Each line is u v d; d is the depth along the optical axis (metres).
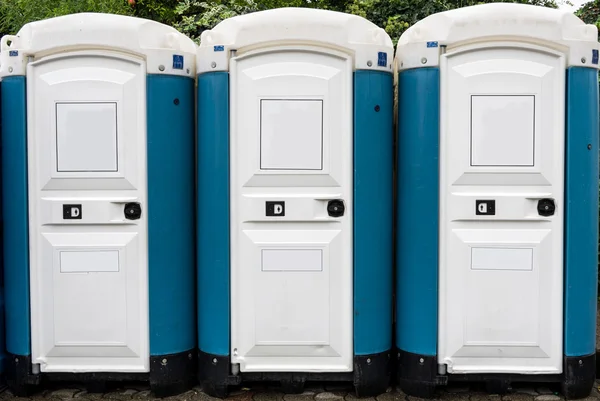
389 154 3.23
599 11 6.95
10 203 3.24
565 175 3.11
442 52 3.11
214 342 3.23
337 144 3.12
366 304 3.19
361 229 3.16
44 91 3.16
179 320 3.30
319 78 3.09
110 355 3.27
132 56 3.15
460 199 3.11
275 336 3.20
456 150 3.11
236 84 3.12
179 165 3.26
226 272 3.19
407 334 3.25
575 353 3.17
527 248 3.12
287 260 3.17
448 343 3.19
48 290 3.24
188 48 3.33
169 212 3.23
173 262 3.26
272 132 3.12
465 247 3.14
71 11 6.18
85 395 3.35
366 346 3.20
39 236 3.21
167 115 3.19
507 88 3.07
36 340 3.26
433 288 3.17
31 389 3.37
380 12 7.57
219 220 3.17
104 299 3.23
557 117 3.07
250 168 3.13
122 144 3.15
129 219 3.19
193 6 7.60
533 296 3.14
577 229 3.13
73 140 3.16
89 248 3.21
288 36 3.07
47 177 3.18
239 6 6.89
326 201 3.14
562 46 3.07
